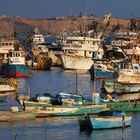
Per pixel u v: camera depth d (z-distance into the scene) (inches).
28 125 4104.3
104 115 4037.9
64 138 3745.1
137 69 6781.5
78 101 4473.4
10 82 6210.6
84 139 3730.3
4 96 5733.3
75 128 4033.0
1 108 4805.6
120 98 5502.0
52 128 4018.2
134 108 4638.3
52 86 6865.2
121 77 6614.2
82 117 4303.6
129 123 4111.7
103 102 4571.9
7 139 3690.9
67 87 6742.1
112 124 3996.1
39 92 6136.8
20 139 3700.8
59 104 4453.7
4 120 4192.9
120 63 6983.3
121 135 3863.2
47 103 4392.2
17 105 5002.5
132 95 5890.8
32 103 4355.3
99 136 3816.4
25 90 6387.8
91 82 7455.7
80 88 6653.5
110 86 5915.4
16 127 4033.0
